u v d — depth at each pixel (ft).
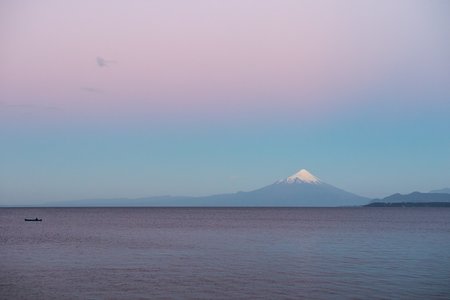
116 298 95.50
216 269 129.08
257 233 265.34
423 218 511.40
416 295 97.66
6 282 109.50
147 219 476.13
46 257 152.25
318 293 99.81
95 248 179.52
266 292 100.83
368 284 108.58
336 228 317.22
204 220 455.63
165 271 125.70
